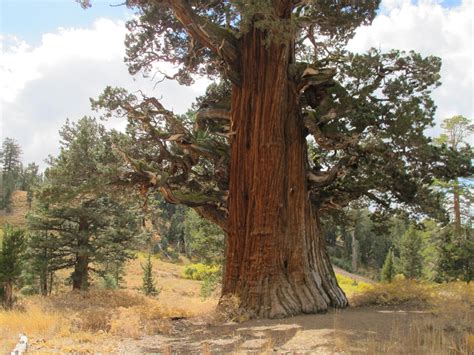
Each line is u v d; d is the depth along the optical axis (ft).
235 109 52.06
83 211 94.58
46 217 100.22
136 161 54.95
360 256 323.98
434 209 57.21
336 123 50.49
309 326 35.65
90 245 100.01
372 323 34.83
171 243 315.17
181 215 326.65
